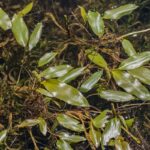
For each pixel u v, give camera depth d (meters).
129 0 0.94
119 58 0.77
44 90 0.66
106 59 0.78
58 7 0.95
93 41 0.76
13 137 0.73
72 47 0.84
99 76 0.66
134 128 0.75
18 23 0.71
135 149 0.72
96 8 0.91
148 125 0.79
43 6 0.94
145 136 0.80
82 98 0.65
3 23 0.71
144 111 0.79
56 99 0.72
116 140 0.65
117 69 0.67
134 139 0.69
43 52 0.82
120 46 0.80
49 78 0.67
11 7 0.91
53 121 0.69
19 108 0.71
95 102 0.79
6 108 0.72
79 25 0.79
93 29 0.70
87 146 0.74
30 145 0.77
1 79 0.78
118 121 0.65
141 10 0.97
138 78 0.66
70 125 0.65
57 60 0.80
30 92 0.70
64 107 0.70
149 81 0.66
